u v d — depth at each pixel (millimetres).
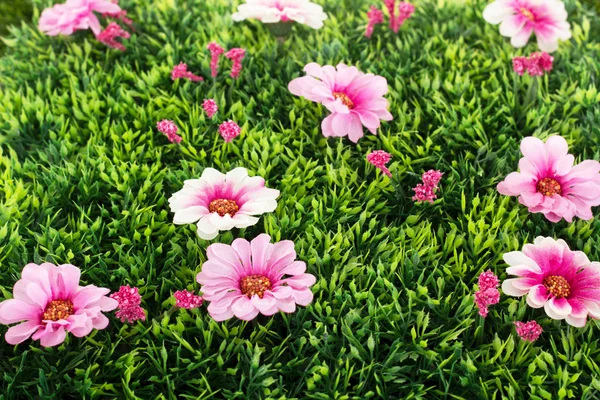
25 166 592
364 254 550
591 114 628
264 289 492
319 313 513
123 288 482
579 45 704
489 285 483
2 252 540
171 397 488
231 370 495
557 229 569
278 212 562
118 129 615
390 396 504
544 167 545
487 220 571
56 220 570
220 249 496
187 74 625
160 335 506
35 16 739
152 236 562
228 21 707
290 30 658
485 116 636
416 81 664
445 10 735
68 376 487
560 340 519
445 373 505
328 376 494
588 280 498
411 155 611
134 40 690
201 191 517
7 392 486
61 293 484
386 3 669
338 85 589
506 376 493
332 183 587
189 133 619
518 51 679
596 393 497
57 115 644
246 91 648
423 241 558
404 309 523
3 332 510
